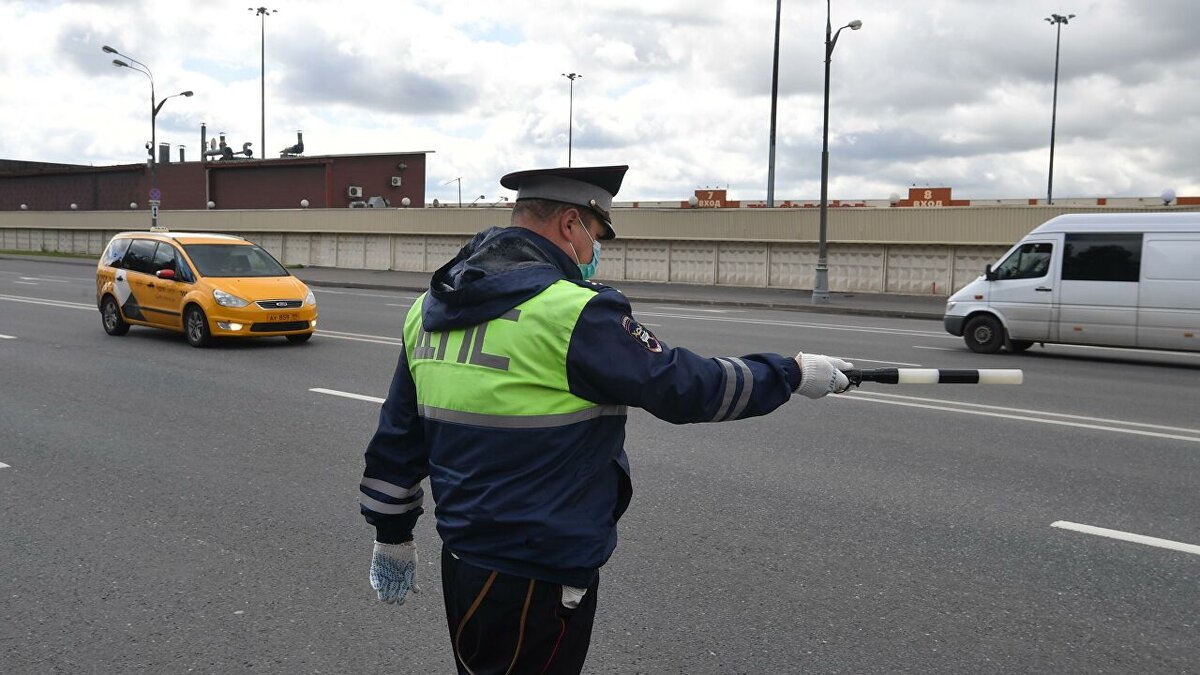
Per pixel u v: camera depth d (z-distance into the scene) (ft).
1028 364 47.11
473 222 123.54
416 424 8.26
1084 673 12.94
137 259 49.90
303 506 20.25
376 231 132.77
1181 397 35.91
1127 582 16.12
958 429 28.60
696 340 53.98
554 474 7.32
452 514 7.54
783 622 14.51
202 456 24.44
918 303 83.61
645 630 14.21
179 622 14.53
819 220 89.40
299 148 202.69
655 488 21.74
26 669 13.03
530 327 7.22
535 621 7.43
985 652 13.53
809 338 56.24
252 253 50.03
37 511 19.86
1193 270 47.65
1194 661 13.32
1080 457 25.07
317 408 30.89
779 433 27.76
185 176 182.39
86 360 41.57
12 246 187.93
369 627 14.40
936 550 17.65
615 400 7.35
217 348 46.16
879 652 13.52
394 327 56.95
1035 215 84.64
